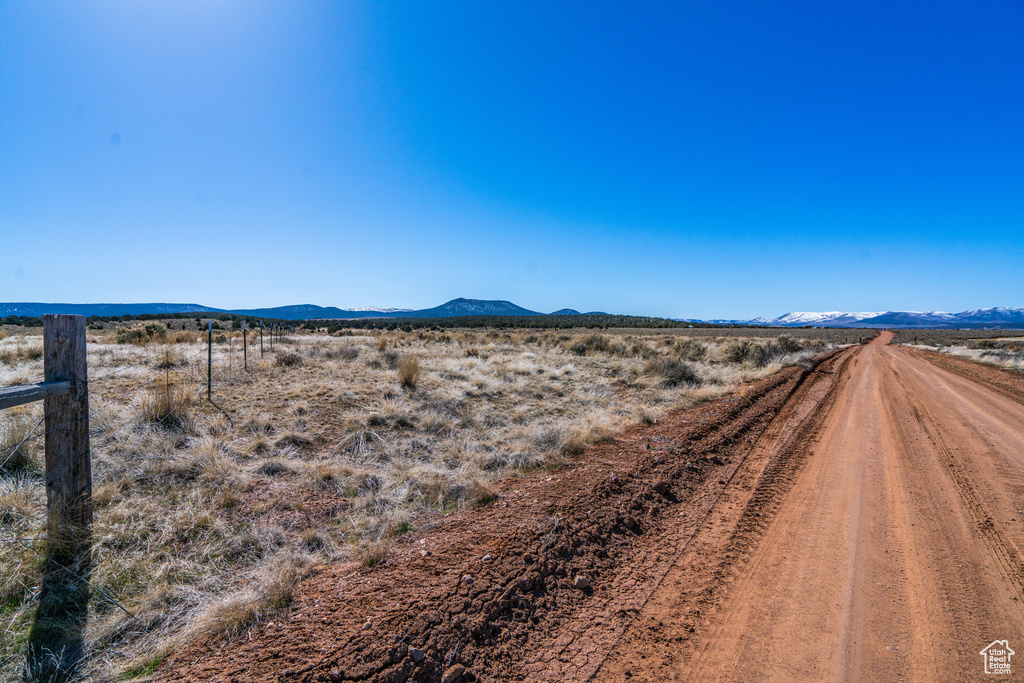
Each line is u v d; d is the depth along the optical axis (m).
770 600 3.71
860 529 5.01
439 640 2.89
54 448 3.55
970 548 4.62
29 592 3.15
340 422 7.95
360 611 3.12
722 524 5.07
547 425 8.45
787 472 6.84
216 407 8.40
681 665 2.96
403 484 5.56
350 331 44.19
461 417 8.72
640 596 3.71
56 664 2.58
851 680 2.85
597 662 2.95
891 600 3.73
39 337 20.44
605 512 4.96
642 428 8.82
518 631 3.16
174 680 2.50
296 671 2.55
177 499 4.80
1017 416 11.44
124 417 6.91
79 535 3.66
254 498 5.00
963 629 3.37
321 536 4.28
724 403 11.35
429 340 28.89
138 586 3.38
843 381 17.61
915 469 7.09
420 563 3.79
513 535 4.24
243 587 3.42
